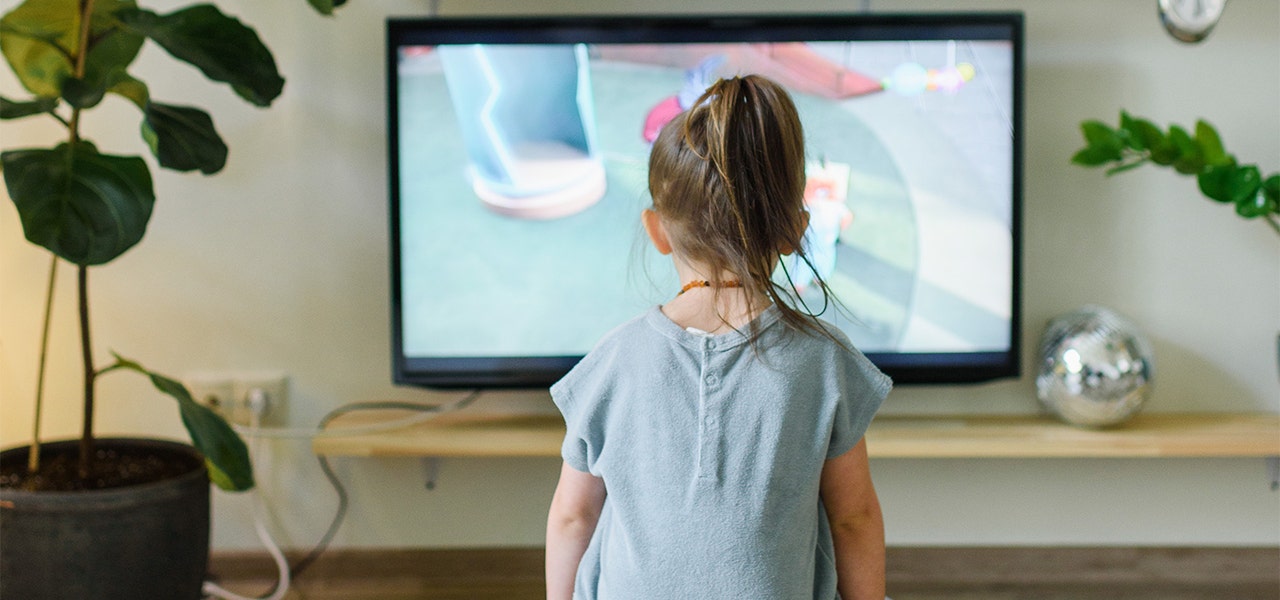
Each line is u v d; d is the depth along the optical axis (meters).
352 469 2.39
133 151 2.27
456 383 2.24
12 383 2.32
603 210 2.19
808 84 2.17
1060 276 2.33
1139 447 2.09
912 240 2.21
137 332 2.33
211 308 2.32
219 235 2.31
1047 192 2.31
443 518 2.41
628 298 2.21
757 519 1.07
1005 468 2.40
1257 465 2.39
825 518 1.21
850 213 2.20
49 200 1.67
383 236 2.31
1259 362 2.35
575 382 1.17
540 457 2.40
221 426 1.84
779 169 1.12
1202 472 2.39
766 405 1.09
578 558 1.24
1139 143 2.08
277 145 2.29
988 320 2.22
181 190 2.29
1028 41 2.28
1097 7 2.26
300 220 2.31
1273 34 2.27
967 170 2.19
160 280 2.31
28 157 1.68
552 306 2.21
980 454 2.10
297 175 2.29
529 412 2.36
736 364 1.10
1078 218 2.32
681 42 2.16
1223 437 2.12
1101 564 2.42
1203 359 2.35
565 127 2.17
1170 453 2.10
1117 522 2.41
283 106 2.28
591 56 2.15
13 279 2.30
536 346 2.23
